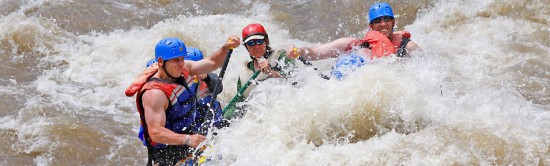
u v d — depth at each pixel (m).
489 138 14.80
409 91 15.24
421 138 14.62
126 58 22.86
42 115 18.19
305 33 25.50
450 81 20.48
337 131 15.26
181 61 13.09
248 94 15.67
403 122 15.20
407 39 16.59
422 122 15.28
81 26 24.89
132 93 13.05
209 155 13.84
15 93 19.77
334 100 15.27
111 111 19.08
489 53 22.92
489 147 14.49
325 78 15.80
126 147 16.81
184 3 27.62
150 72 13.23
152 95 12.87
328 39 25.11
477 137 14.80
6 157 15.95
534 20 25.11
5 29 23.41
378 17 16.44
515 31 24.47
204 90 14.59
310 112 15.22
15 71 21.50
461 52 23.09
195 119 13.91
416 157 14.09
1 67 21.62
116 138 17.27
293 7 27.66
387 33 16.55
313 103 15.28
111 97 20.08
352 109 15.22
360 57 16.12
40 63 22.28
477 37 24.27
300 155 14.52
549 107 18.45
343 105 15.23
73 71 21.86
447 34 24.84
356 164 14.11
